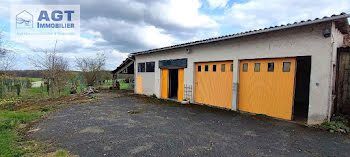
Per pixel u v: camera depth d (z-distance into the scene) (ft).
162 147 10.09
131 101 28.07
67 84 47.55
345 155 9.20
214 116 17.76
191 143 10.71
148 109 21.53
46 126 14.25
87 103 26.09
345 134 12.16
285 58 16.11
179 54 27.45
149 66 34.96
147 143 10.69
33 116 17.47
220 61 21.99
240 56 19.25
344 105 17.01
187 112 19.72
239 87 20.04
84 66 65.10
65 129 13.46
